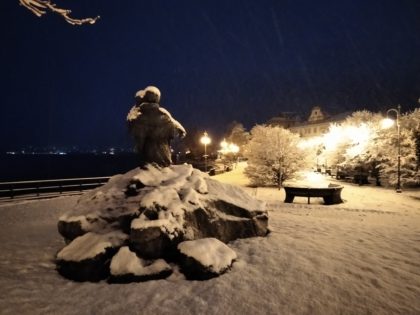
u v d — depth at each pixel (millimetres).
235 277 5164
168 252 5637
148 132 7727
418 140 21531
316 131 70812
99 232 6027
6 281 5238
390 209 12609
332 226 8773
